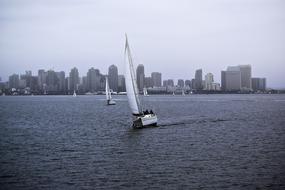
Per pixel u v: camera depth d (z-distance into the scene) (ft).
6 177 122.11
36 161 144.87
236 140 188.44
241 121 288.51
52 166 136.15
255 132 219.00
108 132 231.30
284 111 405.80
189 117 337.31
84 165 137.18
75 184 113.80
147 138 200.23
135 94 246.27
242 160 140.46
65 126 271.49
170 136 206.18
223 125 260.42
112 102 636.89
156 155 152.97
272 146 169.37
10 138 208.03
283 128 237.86
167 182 114.11
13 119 336.70
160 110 453.99
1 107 568.00
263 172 123.13
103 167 133.59
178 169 128.57
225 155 150.00
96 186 111.65
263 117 323.37
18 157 152.87
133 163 139.03
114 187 110.52
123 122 299.17
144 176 120.98
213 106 546.67
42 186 112.57
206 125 262.26
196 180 115.55
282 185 110.01
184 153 155.84
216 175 120.47
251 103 647.97
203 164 135.03
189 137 201.26
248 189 106.93
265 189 106.73
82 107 559.38
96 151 164.66
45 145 182.39
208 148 166.50
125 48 244.42
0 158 151.02
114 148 171.42
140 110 250.57
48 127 265.75
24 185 113.80
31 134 225.56
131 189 108.47
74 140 198.29
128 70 244.83
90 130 243.81
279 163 135.13
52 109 506.07
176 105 593.42
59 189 109.50
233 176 119.03
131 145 178.70
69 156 154.10
